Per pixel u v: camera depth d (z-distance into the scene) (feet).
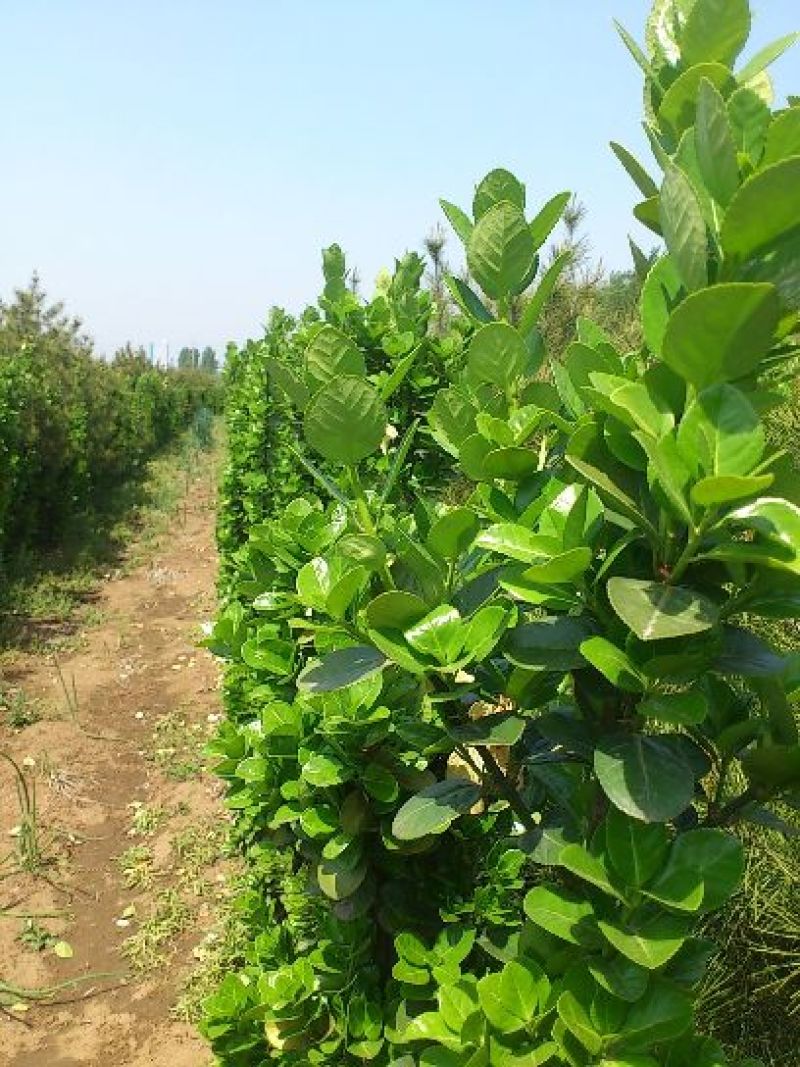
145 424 68.39
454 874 6.64
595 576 3.69
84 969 13.71
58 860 16.37
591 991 3.65
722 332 3.03
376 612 4.15
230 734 9.86
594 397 3.40
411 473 12.10
